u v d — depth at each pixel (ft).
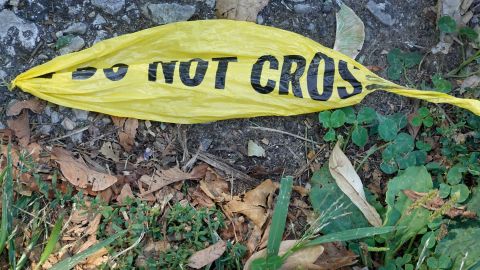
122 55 1.51
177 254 1.38
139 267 1.38
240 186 1.50
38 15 1.52
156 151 1.51
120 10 1.54
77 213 1.42
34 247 1.39
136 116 1.50
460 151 1.53
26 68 1.51
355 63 1.54
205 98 1.51
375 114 1.52
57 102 1.49
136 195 1.46
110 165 1.49
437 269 1.39
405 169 1.49
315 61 1.53
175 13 1.54
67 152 1.48
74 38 1.52
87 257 1.37
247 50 1.53
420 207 1.43
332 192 1.48
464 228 1.44
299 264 1.37
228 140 1.53
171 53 1.52
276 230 1.36
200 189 1.48
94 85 1.49
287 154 1.54
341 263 1.38
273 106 1.52
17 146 1.46
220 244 1.40
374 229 1.34
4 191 1.31
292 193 1.51
